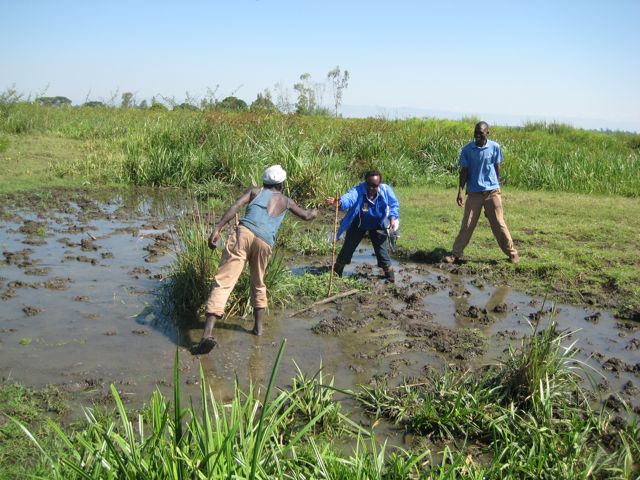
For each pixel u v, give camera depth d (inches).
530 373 186.5
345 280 306.7
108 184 557.0
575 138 999.0
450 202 504.7
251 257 233.8
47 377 198.1
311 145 614.2
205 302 259.0
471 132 786.2
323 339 240.8
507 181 611.8
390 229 308.7
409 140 676.1
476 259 353.1
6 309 254.1
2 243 351.3
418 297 286.5
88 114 925.8
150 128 699.4
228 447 122.5
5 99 848.3
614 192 578.2
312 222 450.9
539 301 292.4
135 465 119.4
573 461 154.3
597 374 214.8
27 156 633.0
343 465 140.5
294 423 173.9
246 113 714.8
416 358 226.1
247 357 221.8
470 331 251.0
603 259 346.9
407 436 174.2
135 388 193.6
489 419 173.0
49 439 159.3
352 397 194.9
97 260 328.2
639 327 262.7
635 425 172.4
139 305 265.9
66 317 249.1
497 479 149.8
